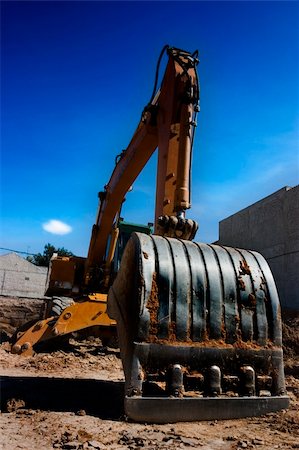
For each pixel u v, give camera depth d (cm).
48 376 659
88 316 854
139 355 367
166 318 384
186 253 424
